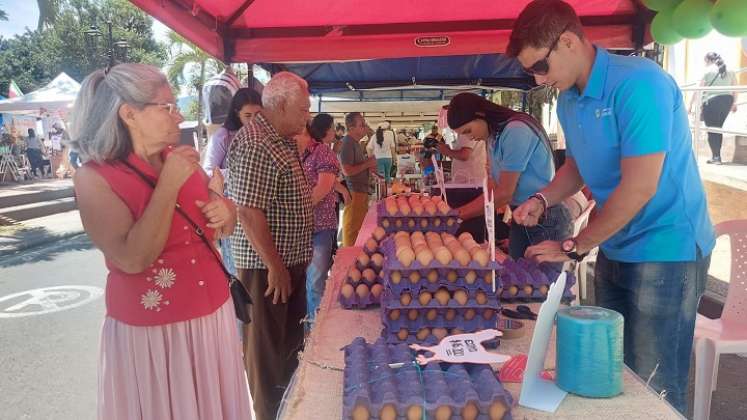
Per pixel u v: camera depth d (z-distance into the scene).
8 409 3.15
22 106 12.98
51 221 10.59
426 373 1.15
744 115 5.85
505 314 1.73
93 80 1.53
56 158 17.48
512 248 2.94
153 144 1.60
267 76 6.33
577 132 1.76
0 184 15.30
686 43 6.53
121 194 1.54
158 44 28.34
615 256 1.80
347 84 7.49
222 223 1.74
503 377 1.29
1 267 6.95
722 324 2.56
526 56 1.63
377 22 3.91
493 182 3.18
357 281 1.93
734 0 2.21
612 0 3.54
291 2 3.43
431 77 7.51
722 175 5.27
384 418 1.02
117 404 1.64
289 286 2.49
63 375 3.62
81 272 6.61
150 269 1.61
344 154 6.10
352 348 1.29
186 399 1.67
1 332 4.50
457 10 3.68
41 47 28.11
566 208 2.79
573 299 1.91
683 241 1.66
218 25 3.65
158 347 1.63
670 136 1.54
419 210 2.39
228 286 1.87
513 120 2.81
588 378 1.18
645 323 1.74
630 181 1.54
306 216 2.63
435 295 1.49
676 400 1.74
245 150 2.33
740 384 3.10
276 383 2.57
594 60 1.63
